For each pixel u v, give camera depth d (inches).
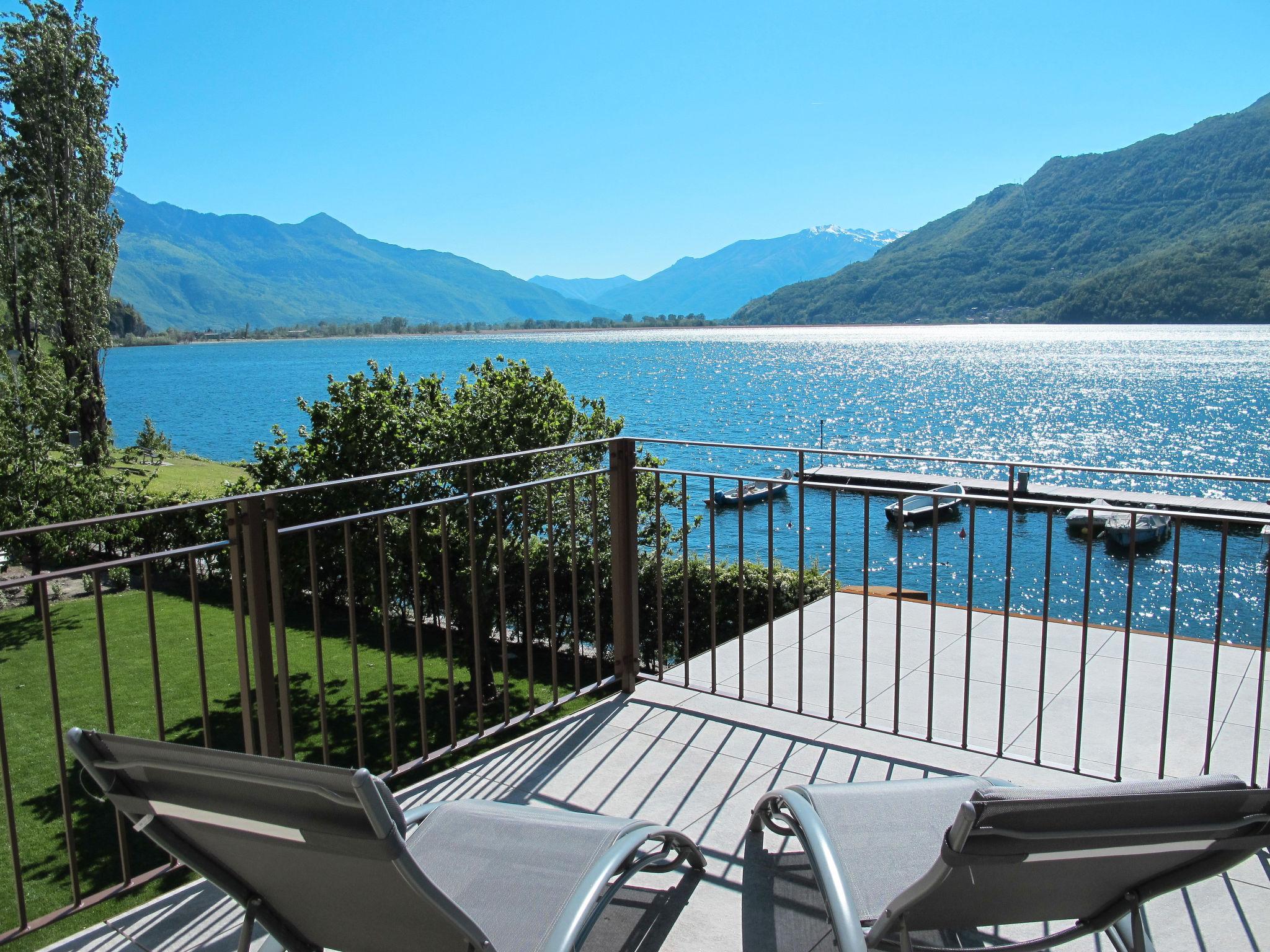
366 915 62.8
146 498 649.6
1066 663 163.2
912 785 85.9
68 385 606.2
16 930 88.8
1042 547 1151.6
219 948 87.7
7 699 398.0
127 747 57.4
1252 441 1915.6
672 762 125.1
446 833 79.7
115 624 537.6
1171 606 105.4
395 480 413.4
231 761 53.9
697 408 2751.0
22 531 79.8
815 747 129.0
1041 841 53.4
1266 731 133.2
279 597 102.9
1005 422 2298.2
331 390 436.1
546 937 63.7
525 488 137.9
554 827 80.0
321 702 109.3
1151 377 3250.5
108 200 1126.4
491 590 392.2
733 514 1421.0
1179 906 90.2
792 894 92.1
